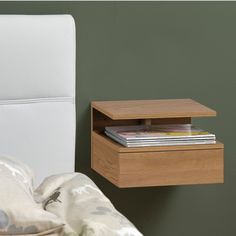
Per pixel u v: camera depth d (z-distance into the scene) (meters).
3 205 2.57
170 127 4.04
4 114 3.79
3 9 3.98
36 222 2.55
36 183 3.86
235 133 4.38
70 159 3.94
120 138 3.82
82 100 4.14
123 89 4.19
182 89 4.27
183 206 4.34
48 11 4.04
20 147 3.83
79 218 2.68
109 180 3.89
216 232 4.39
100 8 4.10
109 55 4.14
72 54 3.89
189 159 3.83
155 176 3.79
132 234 2.64
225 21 4.28
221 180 3.88
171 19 4.20
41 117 3.86
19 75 3.80
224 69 4.31
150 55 4.20
